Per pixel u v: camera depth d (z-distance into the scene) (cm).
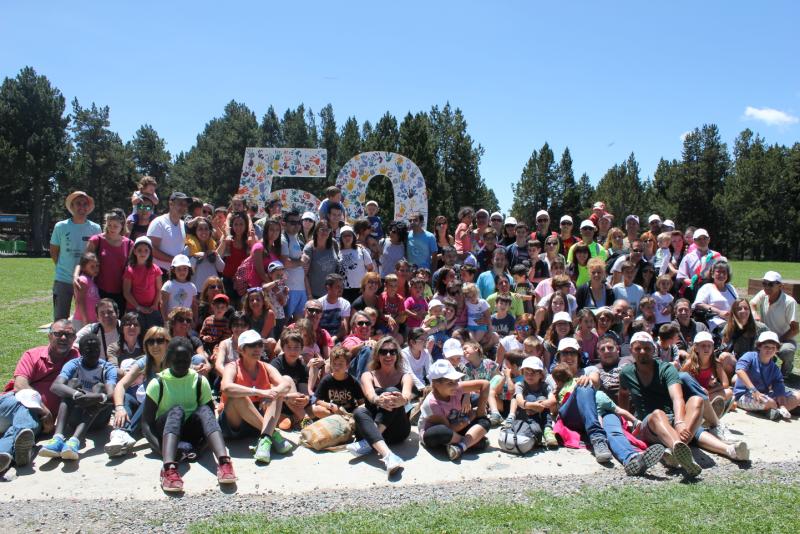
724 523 426
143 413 563
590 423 600
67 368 590
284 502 468
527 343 718
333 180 5738
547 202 6962
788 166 6247
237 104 6594
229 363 621
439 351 819
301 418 651
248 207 1188
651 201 6838
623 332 814
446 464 566
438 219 1118
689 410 588
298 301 876
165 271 837
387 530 414
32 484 496
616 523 426
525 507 456
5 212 6369
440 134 5934
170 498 475
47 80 5409
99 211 6316
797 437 645
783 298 853
